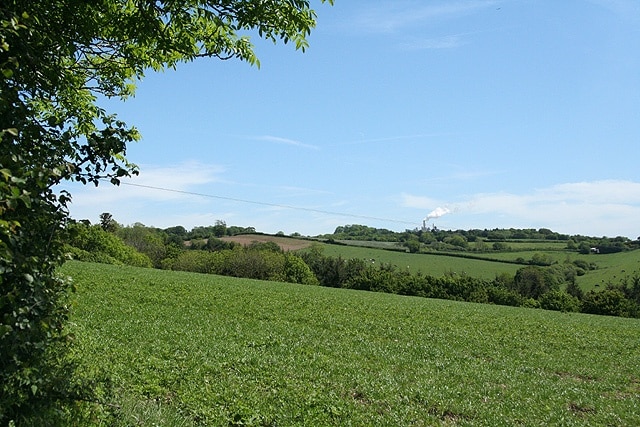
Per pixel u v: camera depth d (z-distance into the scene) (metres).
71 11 6.49
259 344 20.72
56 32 6.47
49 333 5.52
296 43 7.57
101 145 5.71
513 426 12.99
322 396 13.18
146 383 12.34
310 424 10.95
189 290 39.81
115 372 12.67
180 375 13.49
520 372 20.75
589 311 80.94
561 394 17.06
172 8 6.90
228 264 101.19
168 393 12.04
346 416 11.90
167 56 8.17
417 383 16.56
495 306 60.47
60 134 5.77
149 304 30.70
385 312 38.97
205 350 17.47
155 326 22.00
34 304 4.98
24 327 4.83
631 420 14.64
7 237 4.50
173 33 7.45
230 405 11.46
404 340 26.58
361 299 49.03
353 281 96.00
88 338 16.98
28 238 5.04
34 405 5.37
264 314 31.55
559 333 35.09
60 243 5.47
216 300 35.59
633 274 100.94
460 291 90.00
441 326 33.53
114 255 87.12
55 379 5.66
